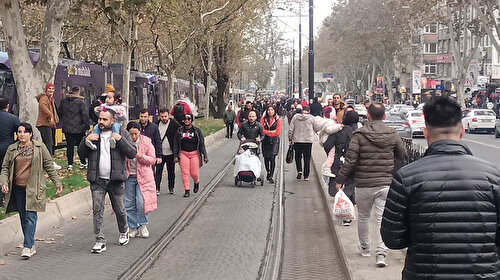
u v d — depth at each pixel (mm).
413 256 4035
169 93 32469
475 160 4043
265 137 17750
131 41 23391
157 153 12805
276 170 21125
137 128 10469
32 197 8969
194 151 15047
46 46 14570
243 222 12367
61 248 9898
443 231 3914
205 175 19578
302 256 9992
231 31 42125
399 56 70938
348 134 12031
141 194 10602
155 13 25969
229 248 10180
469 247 3887
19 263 8969
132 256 9398
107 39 34656
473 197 3922
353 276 7941
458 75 50844
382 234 4195
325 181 14383
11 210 9164
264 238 10898
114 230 11359
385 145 8273
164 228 11523
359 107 46656
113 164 9445
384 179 8297
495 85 62406
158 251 9906
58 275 8336
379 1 66062
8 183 9016
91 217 12445
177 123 15180
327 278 8727
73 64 26750
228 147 31047
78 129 17156
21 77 14164
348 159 8336
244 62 76750
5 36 14039
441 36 93500
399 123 35375
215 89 58906
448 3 43594
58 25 14625
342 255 9289
